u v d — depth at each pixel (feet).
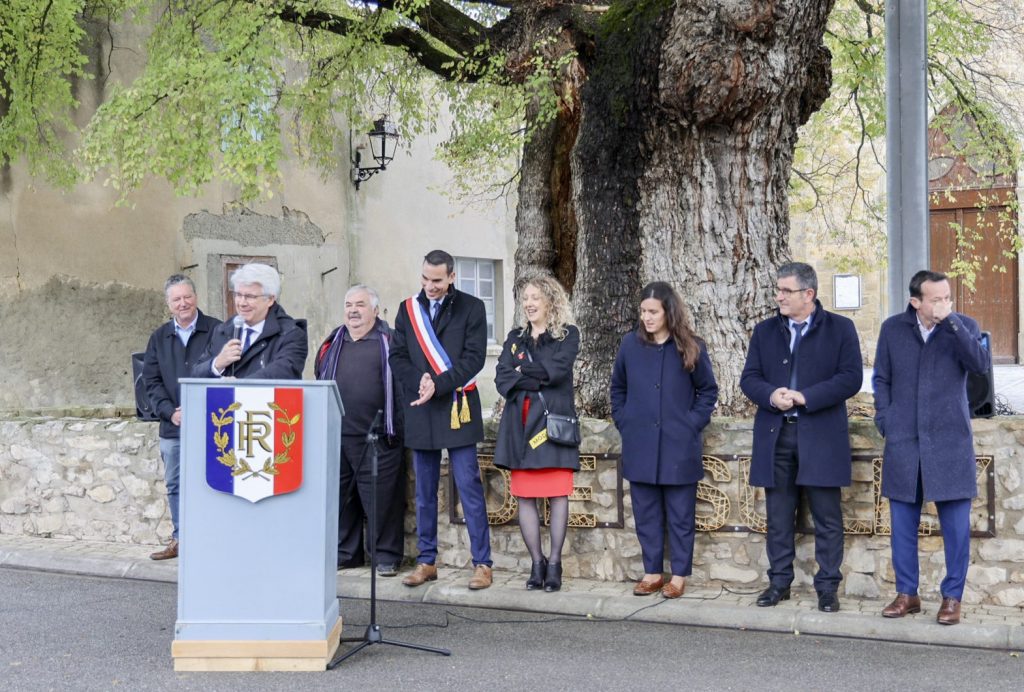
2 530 26.40
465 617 19.02
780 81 22.84
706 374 19.35
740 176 23.84
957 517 17.33
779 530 18.83
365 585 20.74
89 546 24.75
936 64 37.55
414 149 54.49
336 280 50.75
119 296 42.50
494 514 21.80
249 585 15.65
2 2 32.60
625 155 24.56
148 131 27.40
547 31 27.32
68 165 38.19
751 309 23.85
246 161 26.66
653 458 19.13
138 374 25.20
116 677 15.31
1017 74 42.96
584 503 21.09
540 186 31.50
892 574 19.16
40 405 39.93
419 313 20.17
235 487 15.57
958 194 64.64
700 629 18.20
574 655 16.53
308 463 15.74
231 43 27.32
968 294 66.69
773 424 18.63
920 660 16.19
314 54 34.06
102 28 41.60
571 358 19.47
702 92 22.65
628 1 25.35
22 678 15.33
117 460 25.20
